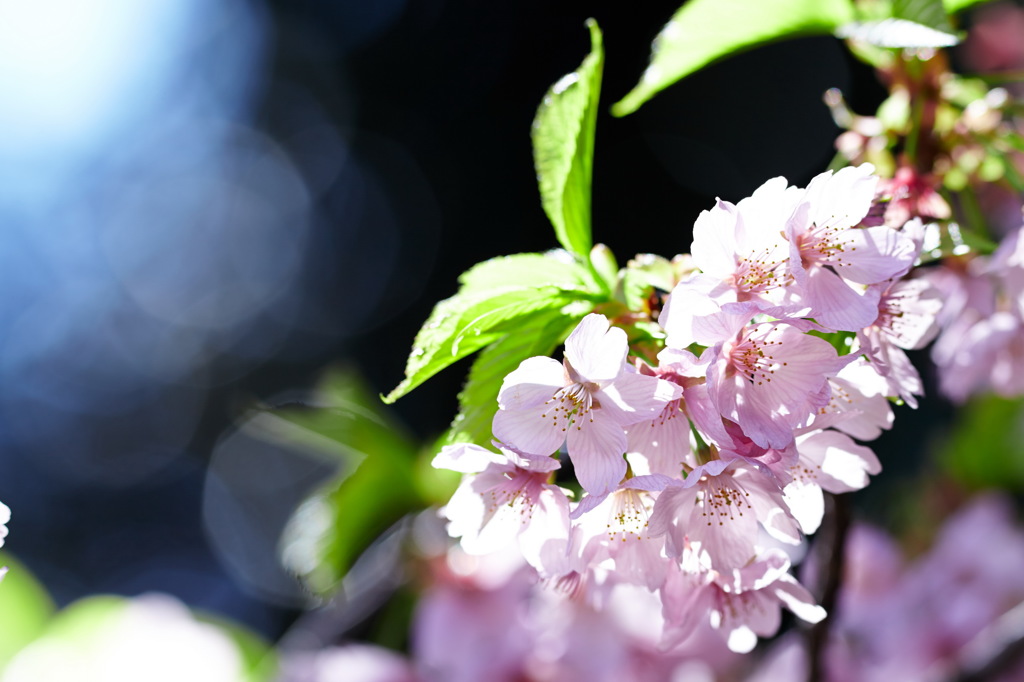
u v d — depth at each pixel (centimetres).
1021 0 119
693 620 58
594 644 73
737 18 66
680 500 56
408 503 72
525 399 55
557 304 57
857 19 65
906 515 96
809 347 55
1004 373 65
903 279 58
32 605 74
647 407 55
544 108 59
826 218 56
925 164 64
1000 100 64
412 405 178
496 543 57
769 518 56
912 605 83
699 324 55
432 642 73
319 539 72
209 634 75
